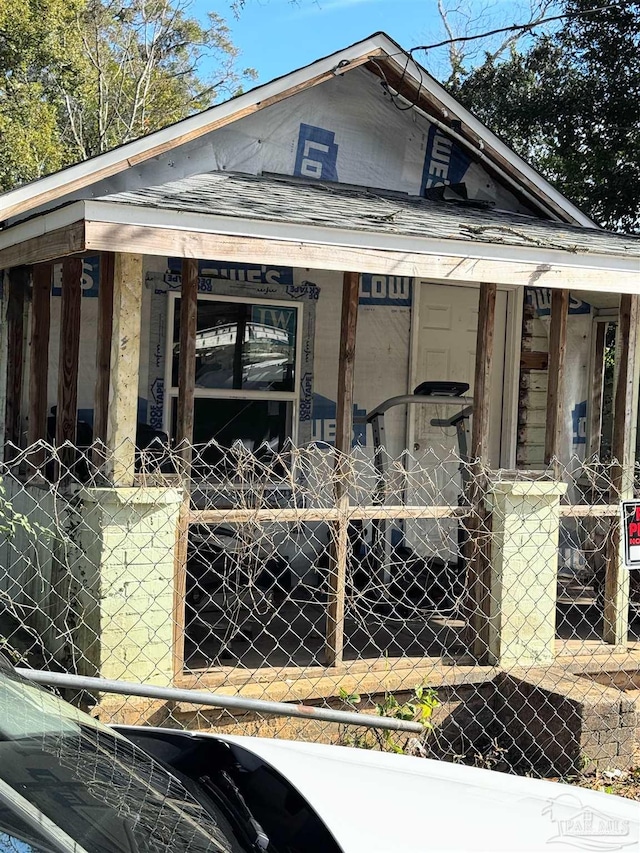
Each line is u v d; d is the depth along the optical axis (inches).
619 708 225.1
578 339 394.6
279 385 338.0
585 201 625.0
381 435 319.3
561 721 225.1
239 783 103.3
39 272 280.1
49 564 236.5
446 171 336.5
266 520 225.9
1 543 288.7
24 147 820.0
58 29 884.6
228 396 328.2
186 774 106.4
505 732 236.8
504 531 247.9
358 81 319.0
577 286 251.9
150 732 117.5
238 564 242.4
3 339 315.6
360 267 223.1
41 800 77.3
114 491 203.6
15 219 275.6
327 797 96.8
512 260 242.1
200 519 218.2
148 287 315.6
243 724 216.4
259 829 92.2
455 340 368.8
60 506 230.7
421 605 319.0
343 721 140.1
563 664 255.3
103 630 204.2
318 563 334.3
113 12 1181.1
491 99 680.4
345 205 263.7
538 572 252.4
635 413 277.3
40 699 100.9
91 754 92.5
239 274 329.1
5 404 310.3
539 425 387.9
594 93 616.4
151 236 200.5
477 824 94.0
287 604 311.1
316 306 342.6
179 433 222.1
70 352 262.8
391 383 355.3
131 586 206.8
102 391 222.4
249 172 304.3
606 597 272.8
